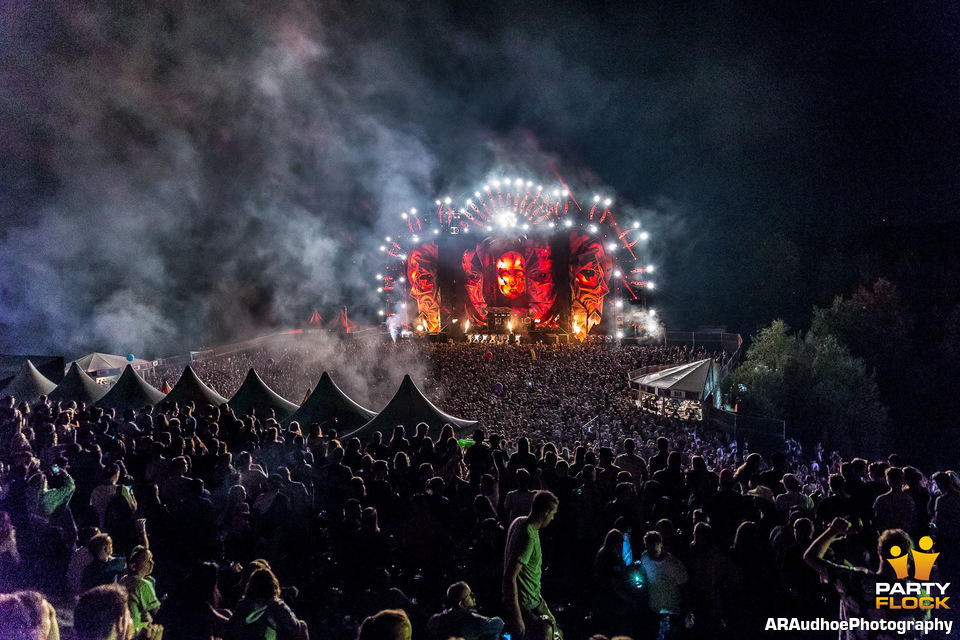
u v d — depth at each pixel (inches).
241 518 313.6
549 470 371.2
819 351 1627.7
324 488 359.3
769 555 274.4
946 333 1831.9
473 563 295.6
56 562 269.1
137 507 321.1
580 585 325.1
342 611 294.7
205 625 202.5
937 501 294.0
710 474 353.7
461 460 412.2
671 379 1071.0
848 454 1478.8
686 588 262.1
